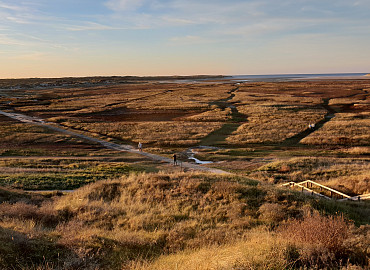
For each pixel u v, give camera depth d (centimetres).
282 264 580
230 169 3116
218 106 8756
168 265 646
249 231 992
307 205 1270
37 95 13338
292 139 4803
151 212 1242
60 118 7244
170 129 5819
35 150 4253
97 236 828
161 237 902
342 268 569
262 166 3108
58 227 981
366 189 1873
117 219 1157
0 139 4919
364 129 5181
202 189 1585
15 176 2378
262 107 8150
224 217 1211
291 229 809
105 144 4791
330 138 4656
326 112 7212
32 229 832
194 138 5075
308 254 620
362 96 10144
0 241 668
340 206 1372
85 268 615
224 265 587
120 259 702
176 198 1477
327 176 2544
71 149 4403
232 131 5541
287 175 2678
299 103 8938
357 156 3691
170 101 10312
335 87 14125
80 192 1700
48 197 1777
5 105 10031
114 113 8300
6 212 1103
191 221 1123
